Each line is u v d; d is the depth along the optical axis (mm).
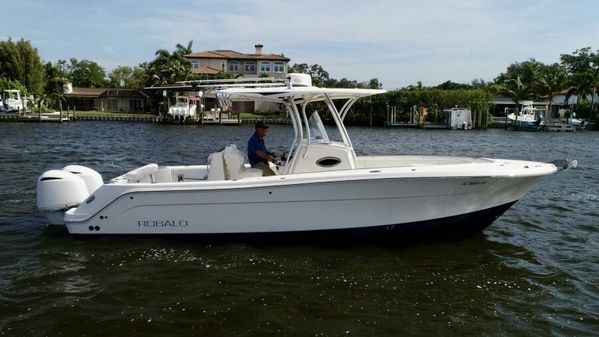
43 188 7426
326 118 7848
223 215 6887
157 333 4777
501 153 26391
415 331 4910
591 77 60969
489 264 6742
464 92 61000
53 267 6340
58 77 71375
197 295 5609
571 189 12625
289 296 5625
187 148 25359
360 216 6871
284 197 6746
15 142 26531
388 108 64375
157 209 6980
